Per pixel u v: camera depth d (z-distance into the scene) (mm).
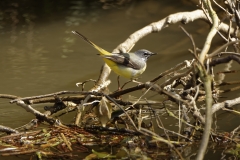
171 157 8148
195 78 8930
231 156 8227
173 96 8531
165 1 18406
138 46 14867
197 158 7008
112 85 12148
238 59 9336
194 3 17750
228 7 11828
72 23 16766
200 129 8711
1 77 12438
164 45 14906
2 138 8680
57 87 11828
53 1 19062
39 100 9703
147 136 8586
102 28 16219
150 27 13469
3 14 17562
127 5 18531
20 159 8188
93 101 9242
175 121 9773
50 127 9133
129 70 10820
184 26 16469
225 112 10289
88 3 18938
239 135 9016
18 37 15438
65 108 10195
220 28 13891
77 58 13852
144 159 8102
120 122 9578
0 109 10531
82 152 8391
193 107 8836
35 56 13922
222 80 12188
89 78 12461
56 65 13305
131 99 11070
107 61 10867
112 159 8148
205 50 8273
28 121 9891
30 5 18609
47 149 8469
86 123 9523
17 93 11414
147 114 9891
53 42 15062
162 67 13258
